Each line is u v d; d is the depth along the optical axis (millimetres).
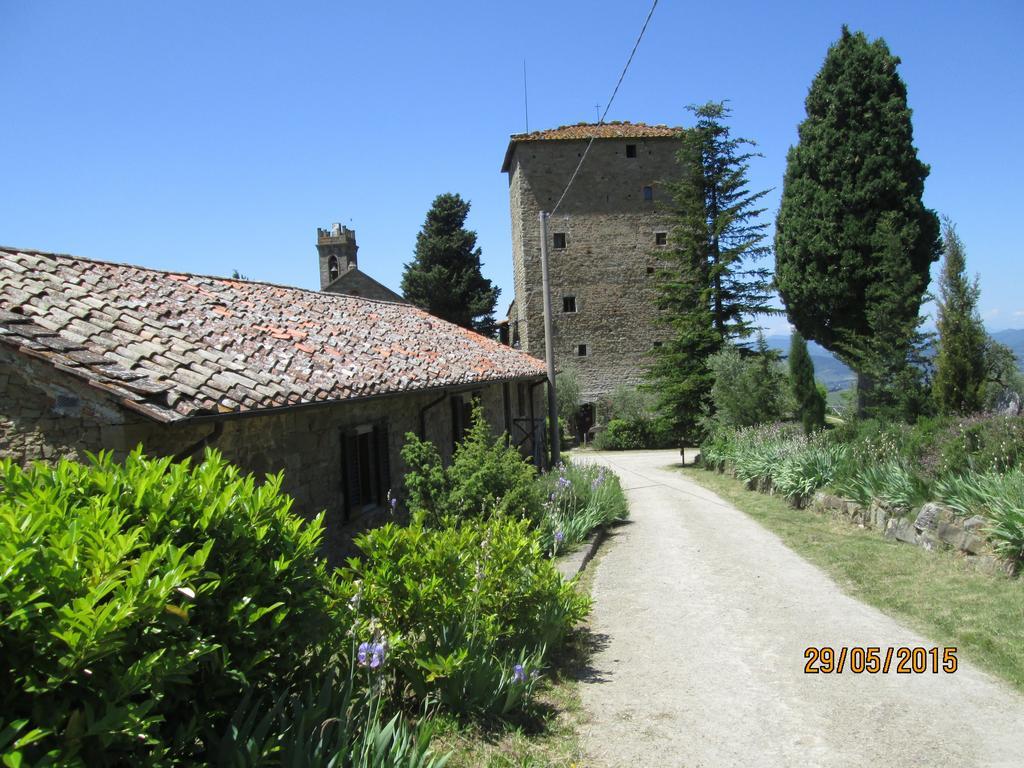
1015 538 6992
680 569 8703
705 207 27469
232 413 6184
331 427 8586
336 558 8508
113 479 3031
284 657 3344
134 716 2266
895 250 16984
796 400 23750
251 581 3146
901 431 11805
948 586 7098
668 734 4418
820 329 24344
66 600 2301
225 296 10273
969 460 8961
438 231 44000
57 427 5852
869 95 23219
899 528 9219
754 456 15836
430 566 4664
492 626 4828
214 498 3182
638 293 37562
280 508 3521
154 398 5805
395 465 10539
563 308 37594
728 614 6816
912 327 15648
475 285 43594
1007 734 4223
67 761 2090
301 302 12367
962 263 13352
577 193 37562
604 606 7348
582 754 4137
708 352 26016
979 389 12891
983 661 5328
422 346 13562
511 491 8898
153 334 7168
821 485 12242
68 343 6051
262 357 8031
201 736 2998
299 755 2961
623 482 19172
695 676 5352
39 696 2215
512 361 18125
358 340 11344
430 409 12031
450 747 3936
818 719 4543
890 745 4152
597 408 37500
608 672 5516
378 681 3775
